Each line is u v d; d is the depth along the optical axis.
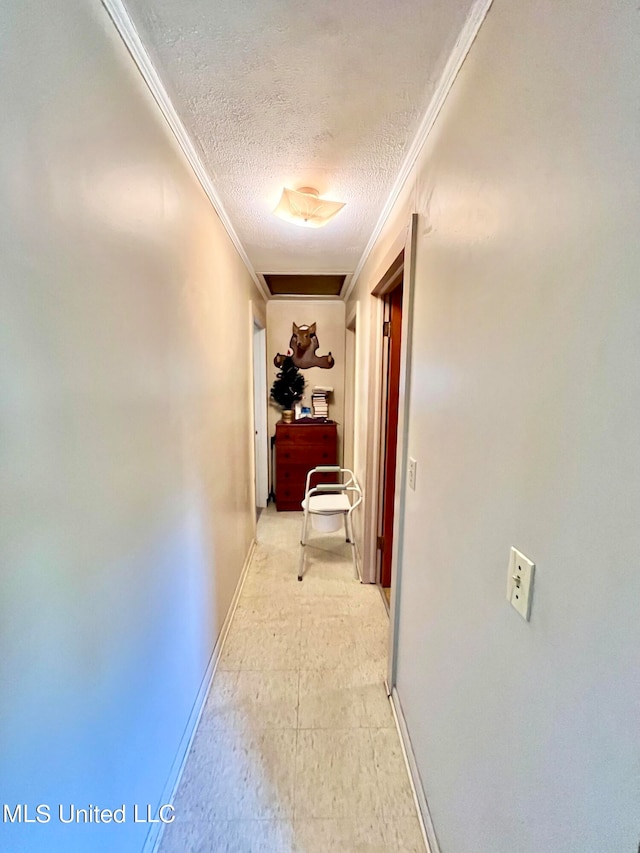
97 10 0.79
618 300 0.46
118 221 0.89
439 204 1.12
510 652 0.72
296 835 1.16
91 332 0.79
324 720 1.55
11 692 0.59
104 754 0.85
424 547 1.26
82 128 0.75
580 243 0.53
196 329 1.51
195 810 1.22
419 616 1.31
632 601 0.44
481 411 0.85
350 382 3.87
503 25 0.74
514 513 0.71
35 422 0.63
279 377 4.06
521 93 0.68
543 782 0.62
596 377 0.50
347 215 1.92
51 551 0.67
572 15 0.54
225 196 1.74
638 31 0.43
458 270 0.98
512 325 0.72
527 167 0.67
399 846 1.14
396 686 1.61
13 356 0.58
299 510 3.95
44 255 0.65
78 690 0.75
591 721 0.51
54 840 0.69
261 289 3.53
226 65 1.00
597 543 0.50
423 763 1.23
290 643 2.00
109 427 0.86
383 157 1.42
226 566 2.09
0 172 0.55
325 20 0.86
